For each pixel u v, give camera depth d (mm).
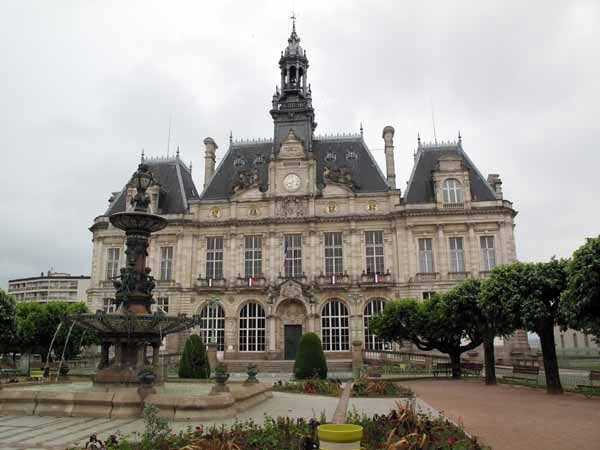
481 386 33250
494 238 58625
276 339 58406
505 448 14258
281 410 20516
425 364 46812
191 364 36656
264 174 67812
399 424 14789
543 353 28875
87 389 22797
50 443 14023
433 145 66125
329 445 8609
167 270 63719
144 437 13297
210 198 66625
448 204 59500
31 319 51062
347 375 45000
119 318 22562
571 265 24078
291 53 70312
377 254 60875
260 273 62031
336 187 62750
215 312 61594
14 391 19562
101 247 65250
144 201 26562
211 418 17609
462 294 36938
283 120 68438
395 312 44500
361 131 69125
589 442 15055
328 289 59156
